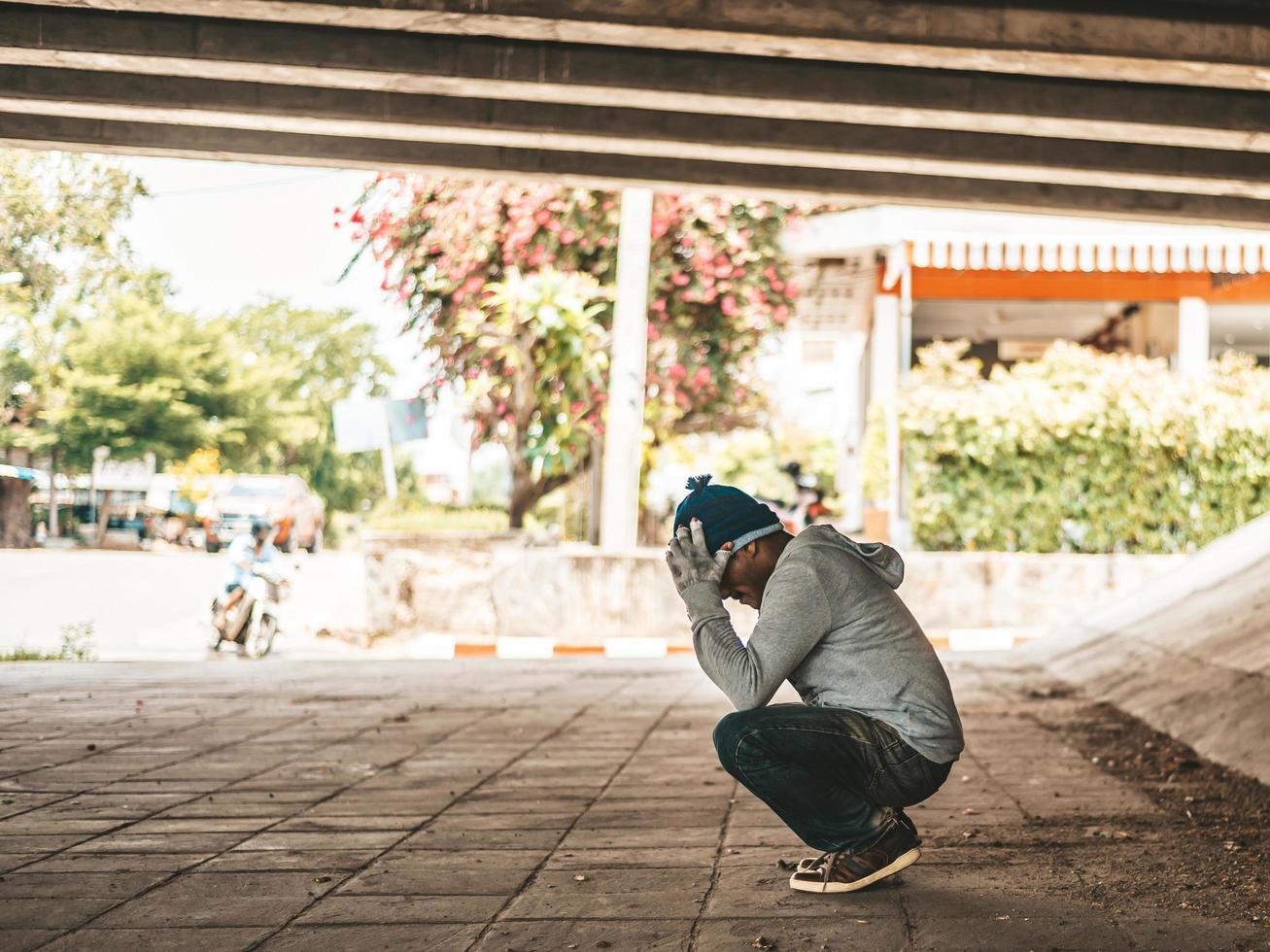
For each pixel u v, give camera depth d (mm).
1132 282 20875
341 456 69438
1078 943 3234
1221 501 14086
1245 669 7199
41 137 8695
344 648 14188
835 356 31281
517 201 16125
